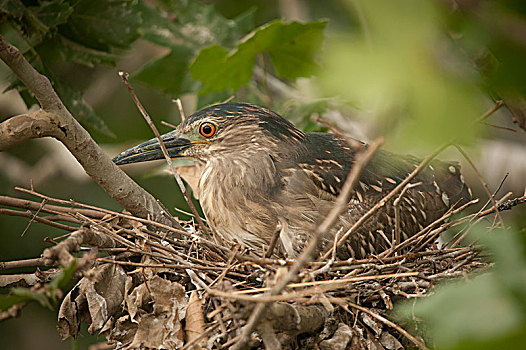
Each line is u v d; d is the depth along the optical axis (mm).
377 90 2848
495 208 6676
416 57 2855
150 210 7938
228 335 6391
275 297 5051
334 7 10609
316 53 9727
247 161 8633
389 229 8438
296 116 10469
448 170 9633
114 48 9586
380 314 7012
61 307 7090
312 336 6820
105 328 7055
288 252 8039
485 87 3355
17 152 13383
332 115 10984
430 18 2871
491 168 11031
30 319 12234
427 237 7906
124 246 7418
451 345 3992
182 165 10133
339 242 6594
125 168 12945
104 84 13234
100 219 7887
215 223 8891
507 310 3986
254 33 9094
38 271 6906
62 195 12695
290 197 8367
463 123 2891
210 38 11562
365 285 7070
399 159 9227
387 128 3254
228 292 5637
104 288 7062
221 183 8711
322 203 8320
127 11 9289
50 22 8539
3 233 11766
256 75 12242
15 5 8227
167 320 6836
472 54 3875
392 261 7125
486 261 7148
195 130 8867
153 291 6934
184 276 7215
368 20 2941
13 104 12438
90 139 7266
